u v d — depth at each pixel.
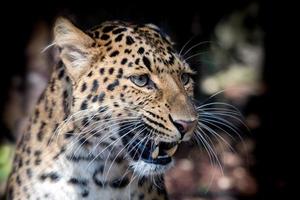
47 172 7.75
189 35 14.70
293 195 15.39
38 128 8.01
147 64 7.35
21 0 13.76
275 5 20.48
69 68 7.48
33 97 14.06
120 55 7.39
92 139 7.53
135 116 7.39
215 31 16.80
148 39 7.56
